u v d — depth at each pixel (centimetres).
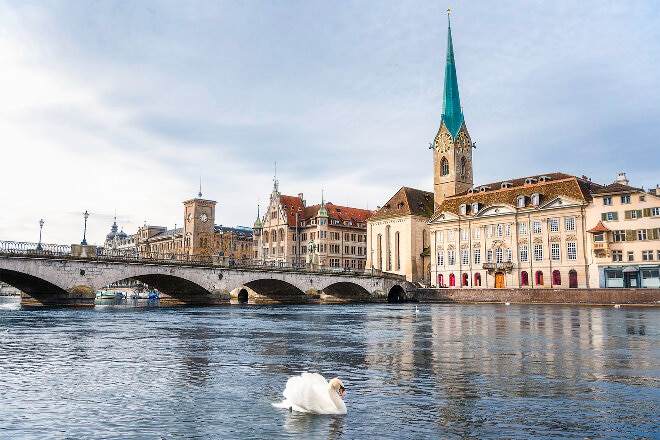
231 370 1859
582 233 9981
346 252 16525
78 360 2102
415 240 13812
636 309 6969
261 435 1076
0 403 1356
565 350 2427
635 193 9288
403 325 4088
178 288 8419
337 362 2055
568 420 1190
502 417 1215
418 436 1070
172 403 1353
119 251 7062
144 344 2677
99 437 1070
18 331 3362
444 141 14550
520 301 9562
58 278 6288
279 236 16600
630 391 1498
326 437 1061
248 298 11306
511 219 11138
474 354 2292
